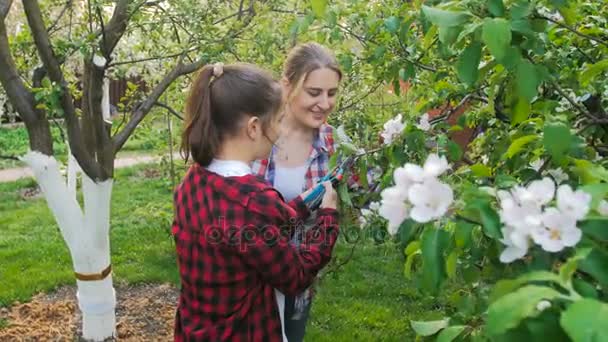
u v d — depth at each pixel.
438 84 2.23
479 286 1.46
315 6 1.72
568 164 1.44
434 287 1.17
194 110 1.71
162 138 5.04
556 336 0.88
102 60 3.03
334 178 2.06
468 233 1.14
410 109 2.31
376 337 3.67
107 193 3.28
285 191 2.28
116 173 8.98
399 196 1.15
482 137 2.23
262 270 1.62
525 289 0.85
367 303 4.14
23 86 3.15
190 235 1.67
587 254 0.93
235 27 3.30
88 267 3.39
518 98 1.54
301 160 2.30
